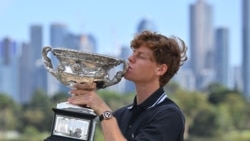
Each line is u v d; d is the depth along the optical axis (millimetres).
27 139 131375
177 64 7359
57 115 6910
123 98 122062
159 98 7316
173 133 7105
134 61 7301
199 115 130625
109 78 7129
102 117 6902
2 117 142500
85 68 6957
